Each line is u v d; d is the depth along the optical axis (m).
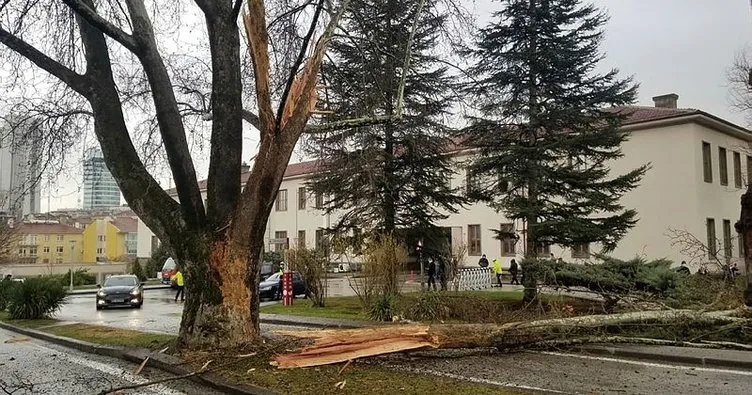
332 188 21.27
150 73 9.95
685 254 27.92
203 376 7.97
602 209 18.11
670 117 30.17
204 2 10.03
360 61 13.44
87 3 10.32
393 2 13.37
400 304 15.68
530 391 6.97
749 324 10.56
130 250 87.81
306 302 22.28
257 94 9.38
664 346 10.36
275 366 8.37
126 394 7.56
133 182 10.06
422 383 7.45
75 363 10.30
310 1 10.89
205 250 9.42
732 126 32.06
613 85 18.02
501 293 22.88
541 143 18.28
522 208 17.86
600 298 15.38
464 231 40.59
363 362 9.06
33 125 12.25
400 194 21.41
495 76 18.30
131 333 13.70
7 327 17.56
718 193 31.45
